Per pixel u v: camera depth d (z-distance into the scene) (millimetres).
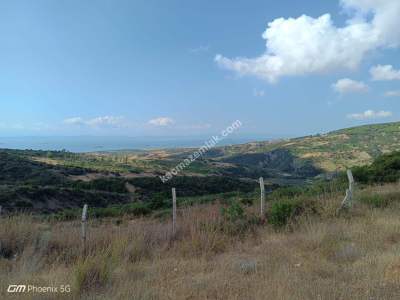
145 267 7117
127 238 8750
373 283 5277
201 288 5645
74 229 9938
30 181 59000
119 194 54906
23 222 9406
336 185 16188
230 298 5117
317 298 4797
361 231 8539
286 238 8859
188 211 10977
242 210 10742
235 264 6938
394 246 7211
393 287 5078
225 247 8742
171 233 9508
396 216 10031
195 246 8539
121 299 5148
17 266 6926
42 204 44312
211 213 10594
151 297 5258
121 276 6297
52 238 8984
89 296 5285
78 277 5754
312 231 8570
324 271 6098
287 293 5031
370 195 12992
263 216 10898
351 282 5465
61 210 43906
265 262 6859
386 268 5973
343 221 9641
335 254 7051
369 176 22125
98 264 6180
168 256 8117
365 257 6715
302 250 7711
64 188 51250
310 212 10891
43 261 7539
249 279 5914
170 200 29750
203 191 48469
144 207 25438
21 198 42500
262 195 11117
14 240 8680
